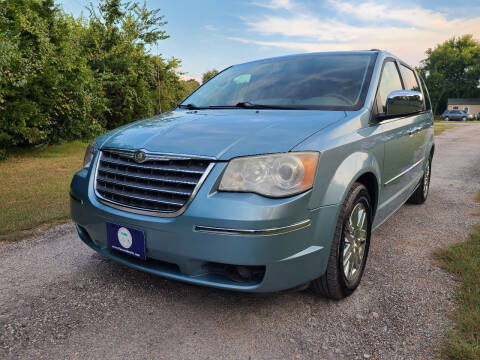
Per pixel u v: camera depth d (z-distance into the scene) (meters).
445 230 3.84
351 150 2.34
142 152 2.19
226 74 3.71
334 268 2.25
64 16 13.35
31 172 7.55
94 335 2.09
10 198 5.22
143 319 2.24
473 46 64.06
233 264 1.93
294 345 2.00
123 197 2.26
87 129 12.51
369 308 2.35
